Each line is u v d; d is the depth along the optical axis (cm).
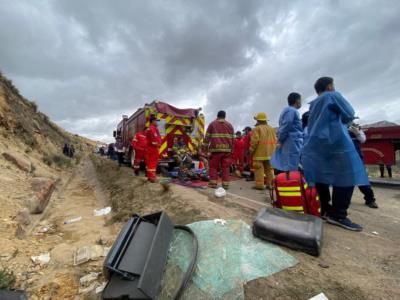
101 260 327
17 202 521
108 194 800
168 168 1034
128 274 219
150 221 308
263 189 613
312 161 339
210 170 638
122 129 1492
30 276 282
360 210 449
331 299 189
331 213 352
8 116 1272
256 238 283
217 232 295
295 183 325
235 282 213
